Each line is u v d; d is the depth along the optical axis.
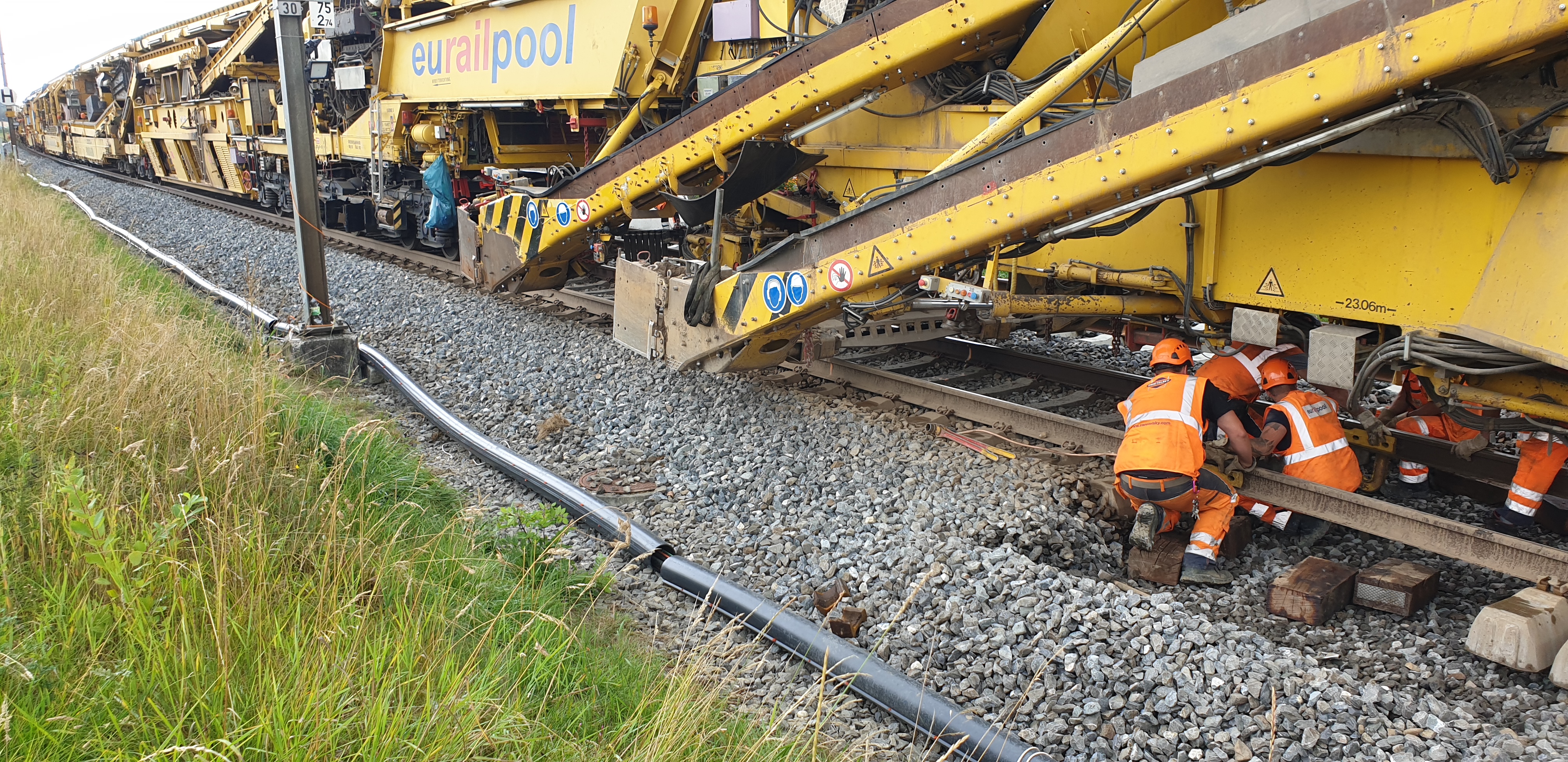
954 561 4.50
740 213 8.97
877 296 6.00
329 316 7.96
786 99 6.61
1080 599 4.12
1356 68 3.67
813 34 7.55
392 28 12.59
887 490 5.48
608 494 5.57
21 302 6.34
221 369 5.23
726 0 8.28
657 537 4.86
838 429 6.45
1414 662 3.86
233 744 2.32
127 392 4.43
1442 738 3.25
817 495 5.51
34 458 3.97
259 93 17.19
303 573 3.60
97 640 2.89
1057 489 5.36
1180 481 4.53
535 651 3.42
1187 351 4.94
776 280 6.25
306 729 2.62
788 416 6.76
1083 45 5.98
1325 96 3.77
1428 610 4.29
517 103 10.60
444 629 3.33
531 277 10.04
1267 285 5.05
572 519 5.22
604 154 8.94
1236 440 4.83
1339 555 4.95
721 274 6.93
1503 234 4.03
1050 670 3.74
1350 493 4.64
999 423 6.32
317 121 15.92
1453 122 3.99
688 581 4.44
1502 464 5.31
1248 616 4.33
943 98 6.85
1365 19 3.63
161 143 24.31
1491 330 3.97
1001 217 4.96
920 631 4.05
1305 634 4.15
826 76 6.36
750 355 6.75
